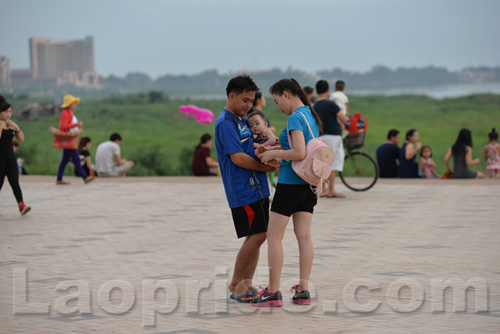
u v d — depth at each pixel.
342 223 9.51
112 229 9.37
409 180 15.20
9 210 11.50
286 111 5.66
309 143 5.41
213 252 7.61
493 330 4.58
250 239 5.58
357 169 13.46
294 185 5.45
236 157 5.47
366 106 62.53
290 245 7.93
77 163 15.68
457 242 7.97
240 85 5.54
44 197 13.30
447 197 12.20
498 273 6.34
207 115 16.78
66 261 7.20
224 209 11.24
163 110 62.94
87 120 54.69
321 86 12.12
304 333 4.58
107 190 14.44
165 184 15.45
